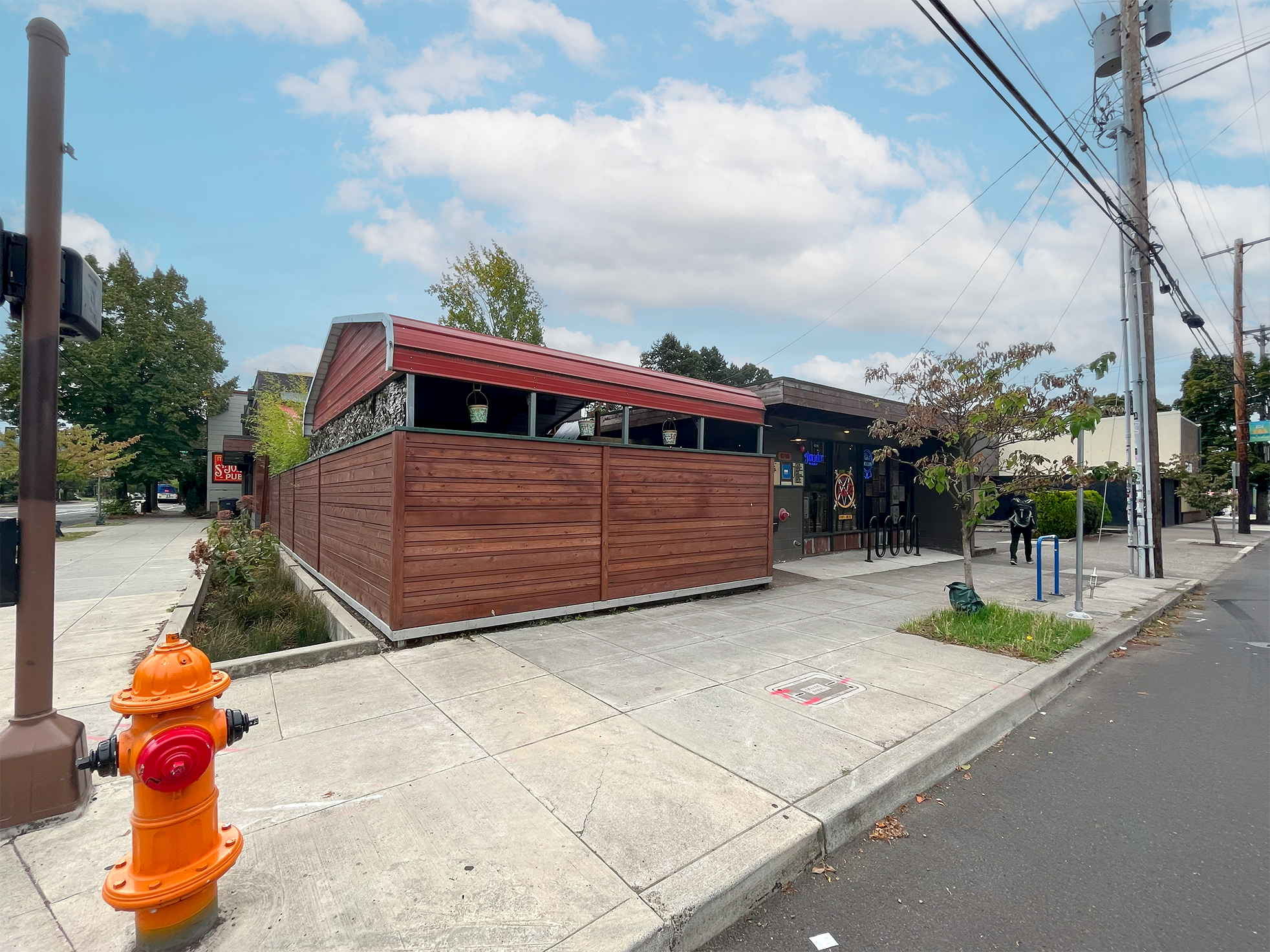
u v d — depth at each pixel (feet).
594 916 7.42
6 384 82.58
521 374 21.42
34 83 9.57
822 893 8.67
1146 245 36.63
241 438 81.66
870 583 33.73
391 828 9.27
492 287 60.03
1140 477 37.88
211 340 99.76
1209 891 8.66
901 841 9.98
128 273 92.17
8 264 9.22
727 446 39.14
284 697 14.73
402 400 20.31
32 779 9.27
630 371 25.16
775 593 29.84
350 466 25.05
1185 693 17.34
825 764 11.46
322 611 24.95
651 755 11.79
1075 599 26.58
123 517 90.17
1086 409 20.56
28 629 9.37
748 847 8.87
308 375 77.61
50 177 9.61
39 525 9.56
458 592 20.11
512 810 9.78
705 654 18.67
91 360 87.20
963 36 19.19
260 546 31.60
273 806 9.84
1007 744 13.78
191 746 6.63
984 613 22.43
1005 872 9.13
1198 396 103.60
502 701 14.57
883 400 41.11
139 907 6.43
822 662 18.03
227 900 7.64
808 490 44.34
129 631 20.72
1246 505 74.49
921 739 12.62
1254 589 35.58
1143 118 36.78
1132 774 12.35
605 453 23.90
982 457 25.05
